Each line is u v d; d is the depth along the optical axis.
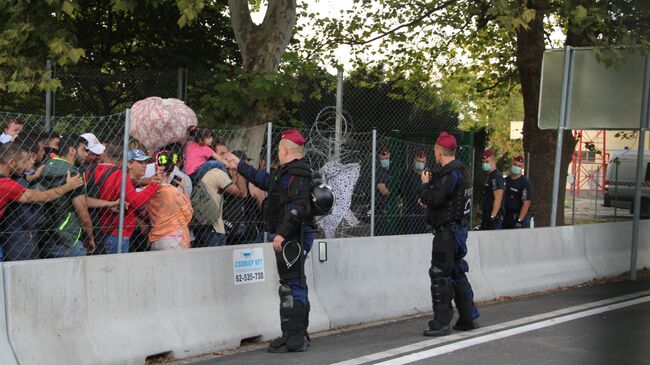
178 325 6.89
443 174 7.68
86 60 14.82
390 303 8.96
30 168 6.75
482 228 13.41
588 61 12.46
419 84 19.39
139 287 6.67
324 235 9.98
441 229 7.73
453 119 19.22
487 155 13.16
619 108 12.33
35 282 5.91
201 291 7.19
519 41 17.61
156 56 14.89
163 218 7.48
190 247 8.08
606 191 28.05
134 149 7.95
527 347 7.10
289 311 7.00
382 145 10.91
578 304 9.63
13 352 5.68
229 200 8.38
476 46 22.81
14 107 13.10
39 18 11.00
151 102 8.64
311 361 6.62
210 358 6.87
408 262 9.38
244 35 12.84
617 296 10.32
